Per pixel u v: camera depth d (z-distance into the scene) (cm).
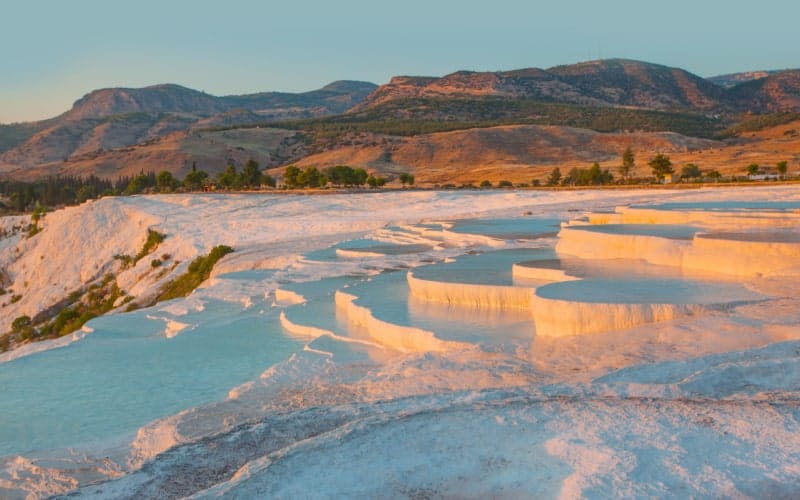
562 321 1719
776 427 895
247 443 1052
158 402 1764
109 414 1698
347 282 3005
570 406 1005
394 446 923
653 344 1452
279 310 2677
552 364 1438
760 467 806
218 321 2627
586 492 774
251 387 1666
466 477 847
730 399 1022
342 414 1156
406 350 1897
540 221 4744
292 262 3941
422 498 811
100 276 6888
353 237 4825
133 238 7275
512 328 1883
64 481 1325
